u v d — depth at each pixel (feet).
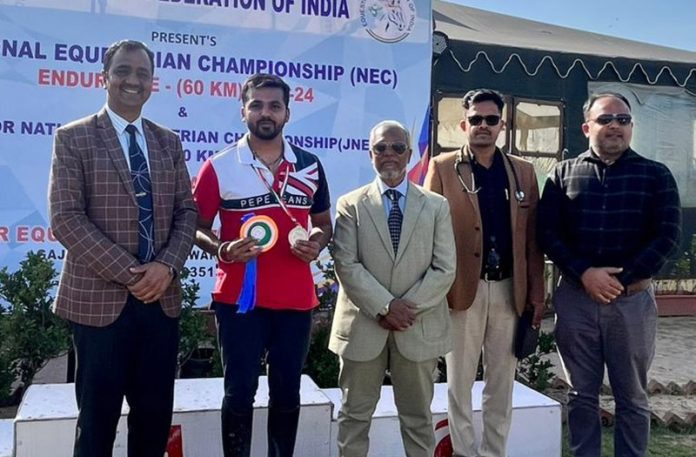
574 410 11.45
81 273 9.10
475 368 11.80
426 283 10.31
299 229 9.79
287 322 9.96
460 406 11.80
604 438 14.78
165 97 19.85
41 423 10.83
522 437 12.62
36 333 14.29
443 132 24.07
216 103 20.31
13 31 18.66
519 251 11.51
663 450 14.37
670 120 27.63
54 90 19.06
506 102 24.64
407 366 10.46
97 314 9.02
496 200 11.55
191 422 11.45
